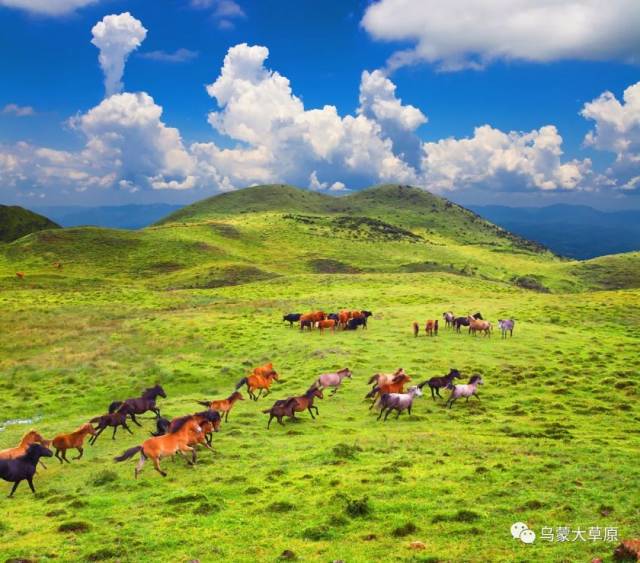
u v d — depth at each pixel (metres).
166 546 12.41
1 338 52.56
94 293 88.69
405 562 11.04
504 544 11.68
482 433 22.42
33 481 18.89
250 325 54.31
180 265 152.75
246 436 23.03
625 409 25.81
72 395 33.78
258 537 12.80
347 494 15.33
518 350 40.62
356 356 38.66
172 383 35.88
